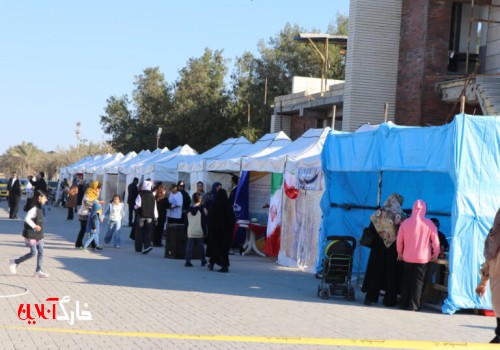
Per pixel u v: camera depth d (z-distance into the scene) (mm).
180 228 24375
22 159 154625
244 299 15680
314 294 17109
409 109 33000
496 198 15250
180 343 10891
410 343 8289
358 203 20234
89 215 25969
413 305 15406
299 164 22375
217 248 20984
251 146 29734
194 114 75562
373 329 12812
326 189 20031
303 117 46812
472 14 29703
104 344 10586
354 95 34125
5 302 13828
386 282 15984
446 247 16891
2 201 71688
